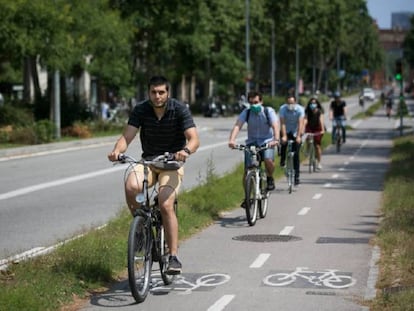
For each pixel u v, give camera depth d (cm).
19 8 7275
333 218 3134
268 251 2411
